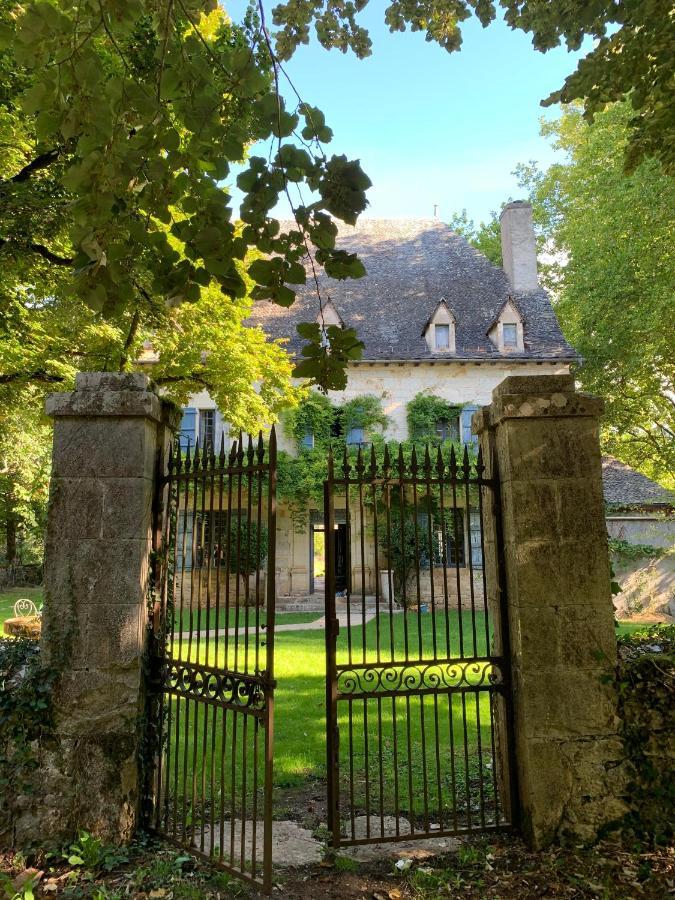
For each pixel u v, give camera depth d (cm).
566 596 393
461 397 2153
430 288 2453
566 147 2481
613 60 484
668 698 387
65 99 233
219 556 382
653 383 1805
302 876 349
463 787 478
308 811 444
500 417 409
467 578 1659
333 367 299
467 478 414
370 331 2283
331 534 392
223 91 265
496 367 2173
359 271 273
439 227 2738
